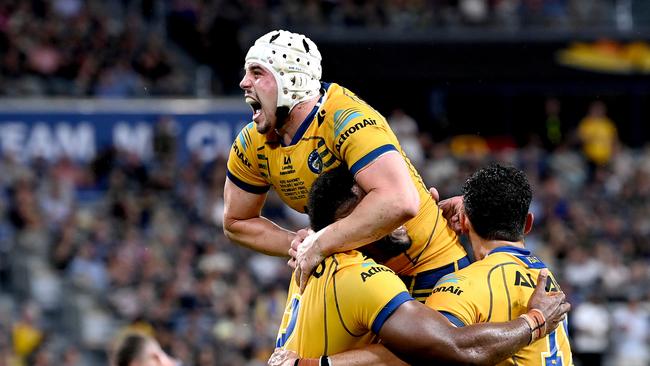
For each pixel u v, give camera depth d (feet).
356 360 18.61
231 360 63.87
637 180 96.94
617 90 108.47
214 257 71.87
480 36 99.19
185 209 78.18
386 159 19.63
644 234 87.15
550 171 95.91
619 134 110.93
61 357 63.82
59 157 80.79
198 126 84.69
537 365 19.36
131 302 67.15
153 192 79.20
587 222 86.53
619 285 77.77
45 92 83.87
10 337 63.82
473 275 19.42
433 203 21.42
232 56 93.61
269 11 95.35
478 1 100.83
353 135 19.89
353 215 19.33
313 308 19.29
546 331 19.02
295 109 20.59
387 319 18.39
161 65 89.76
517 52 100.07
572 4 103.04
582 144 99.55
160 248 72.74
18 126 80.43
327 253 19.34
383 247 20.72
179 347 63.26
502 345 18.42
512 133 107.76
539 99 107.76
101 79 86.33
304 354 19.44
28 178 76.64
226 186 23.06
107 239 72.64
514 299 19.31
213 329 65.51
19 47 84.69
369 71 96.78
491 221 20.04
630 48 102.32
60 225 73.26
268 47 20.42
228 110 85.25
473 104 106.42
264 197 22.90
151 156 82.64
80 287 68.59
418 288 21.17
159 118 83.51
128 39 90.43
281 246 22.75
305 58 20.47
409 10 98.63
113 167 80.74
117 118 82.58
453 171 89.20
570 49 101.19
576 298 75.20
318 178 19.94
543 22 101.45
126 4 94.32
